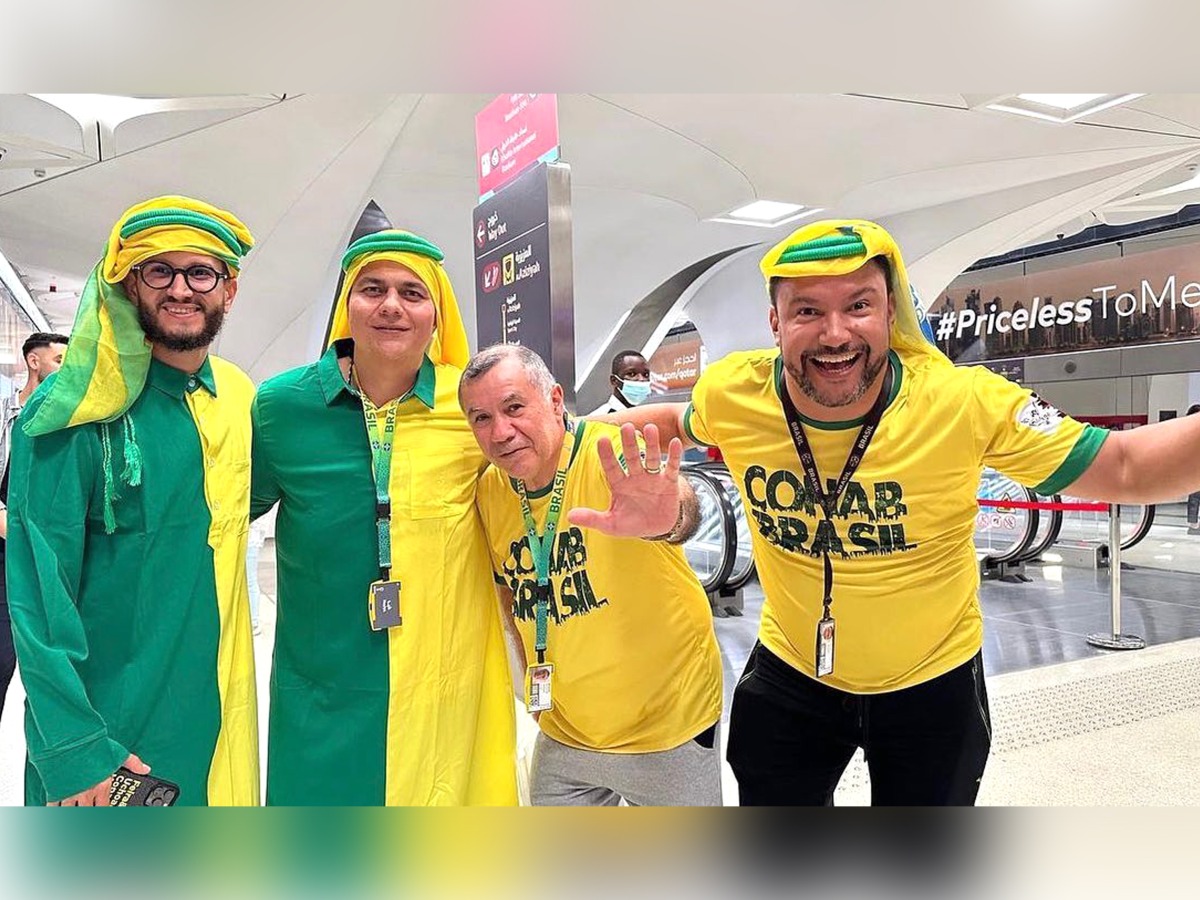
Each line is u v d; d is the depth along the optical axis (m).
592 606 1.77
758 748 2.05
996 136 6.87
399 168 7.79
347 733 1.77
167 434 1.64
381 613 1.75
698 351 17.27
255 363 9.30
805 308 1.65
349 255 1.76
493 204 3.39
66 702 1.46
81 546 1.55
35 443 1.53
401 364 1.79
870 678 1.92
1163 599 6.55
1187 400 11.33
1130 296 10.02
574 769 1.90
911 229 9.12
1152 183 8.64
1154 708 3.96
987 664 4.78
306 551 1.80
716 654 1.93
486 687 1.94
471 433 1.89
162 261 1.54
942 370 1.81
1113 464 1.64
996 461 1.76
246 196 6.85
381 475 1.79
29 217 7.18
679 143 7.21
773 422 1.86
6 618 3.04
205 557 1.67
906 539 1.80
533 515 1.81
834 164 7.44
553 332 2.93
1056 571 7.90
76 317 1.56
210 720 1.67
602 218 10.00
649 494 1.59
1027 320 11.06
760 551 2.00
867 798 3.07
